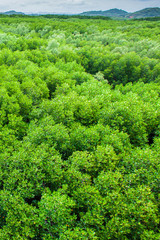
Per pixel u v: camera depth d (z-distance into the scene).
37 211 10.78
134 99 23.36
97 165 14.02
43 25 116.44
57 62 49.88
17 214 10.81
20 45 62.91
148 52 67.50
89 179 13.30
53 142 16.62
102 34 108.12
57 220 10.20
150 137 24.52
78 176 12.81
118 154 15.98
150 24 126.56
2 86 25.61
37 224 10.45
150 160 14.10
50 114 21.89
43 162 13.53
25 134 20.78
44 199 10.90
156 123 22.25
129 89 37.41
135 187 12.85
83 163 13.45
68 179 13.09
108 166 14.16
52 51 60.25
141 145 19.61
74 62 51.84
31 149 14.73
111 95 28.45
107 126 18.33
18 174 12.38
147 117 21.67
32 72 34.62
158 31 100.50
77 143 17.14
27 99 24.28
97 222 10.53
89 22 158.75
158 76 49.47
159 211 12.58
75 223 11.36
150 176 13.20
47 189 12.24
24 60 42.75
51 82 34.78
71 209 11.72
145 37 95.06
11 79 29.05
